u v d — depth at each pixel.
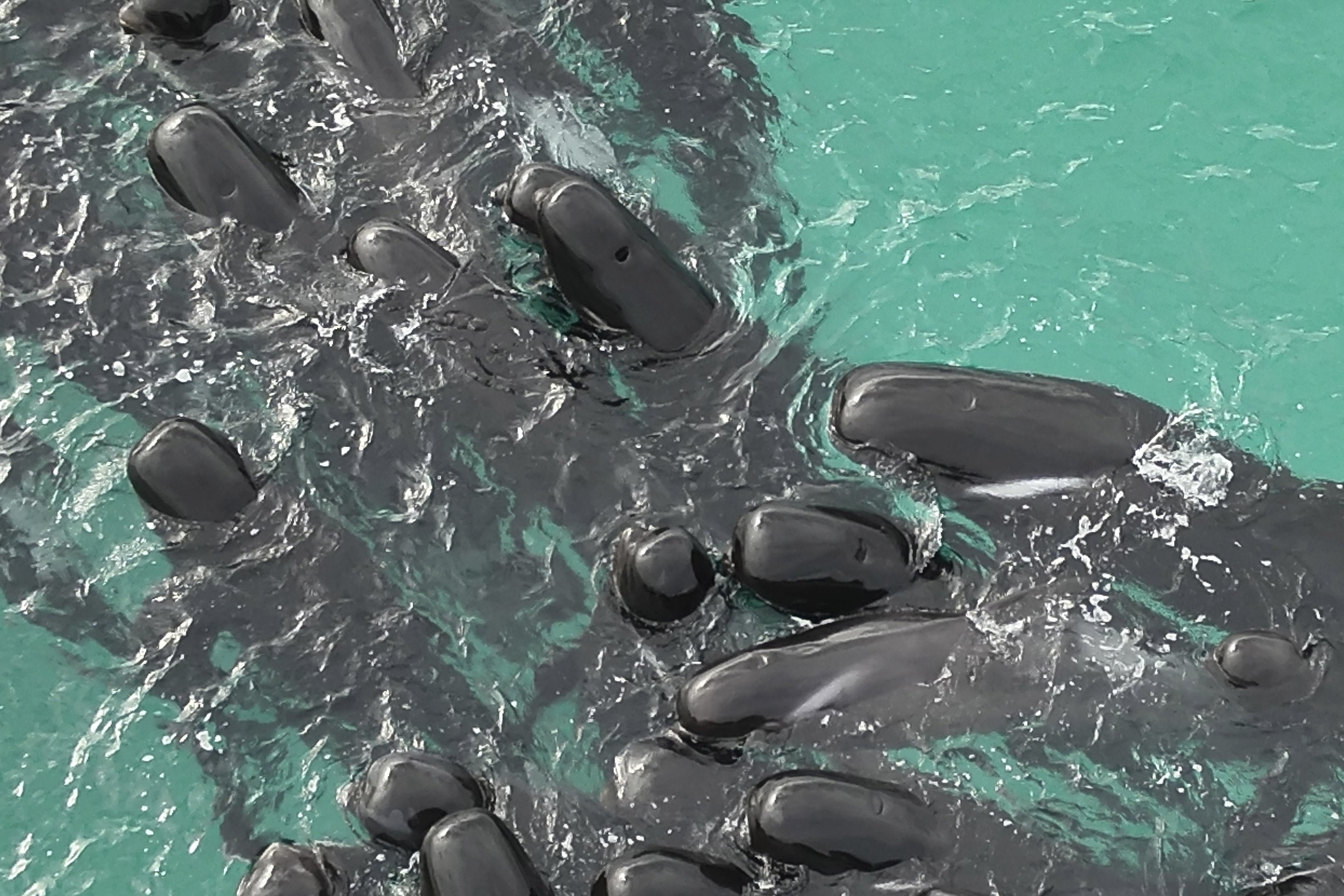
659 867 18.00
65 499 23.02
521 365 24.47
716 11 30.67
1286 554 22.42
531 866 17.98
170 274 25.48
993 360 25.42
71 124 27.75
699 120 28.61
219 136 25.56
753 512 21.47
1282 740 20.53
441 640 21.81
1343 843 19.56
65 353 24.69
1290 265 26.95
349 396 24.20
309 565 22.44
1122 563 22.25
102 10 29.61
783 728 20.02
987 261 26.83
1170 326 26.00
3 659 21.62
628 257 23.73
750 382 24.53
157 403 24.09
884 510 22.83
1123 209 27.75
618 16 30.00
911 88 29.67
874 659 20.34
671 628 21.53
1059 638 21.14
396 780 19.02
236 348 24.70
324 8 28.44
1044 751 20.12
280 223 25.83
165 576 22.31
